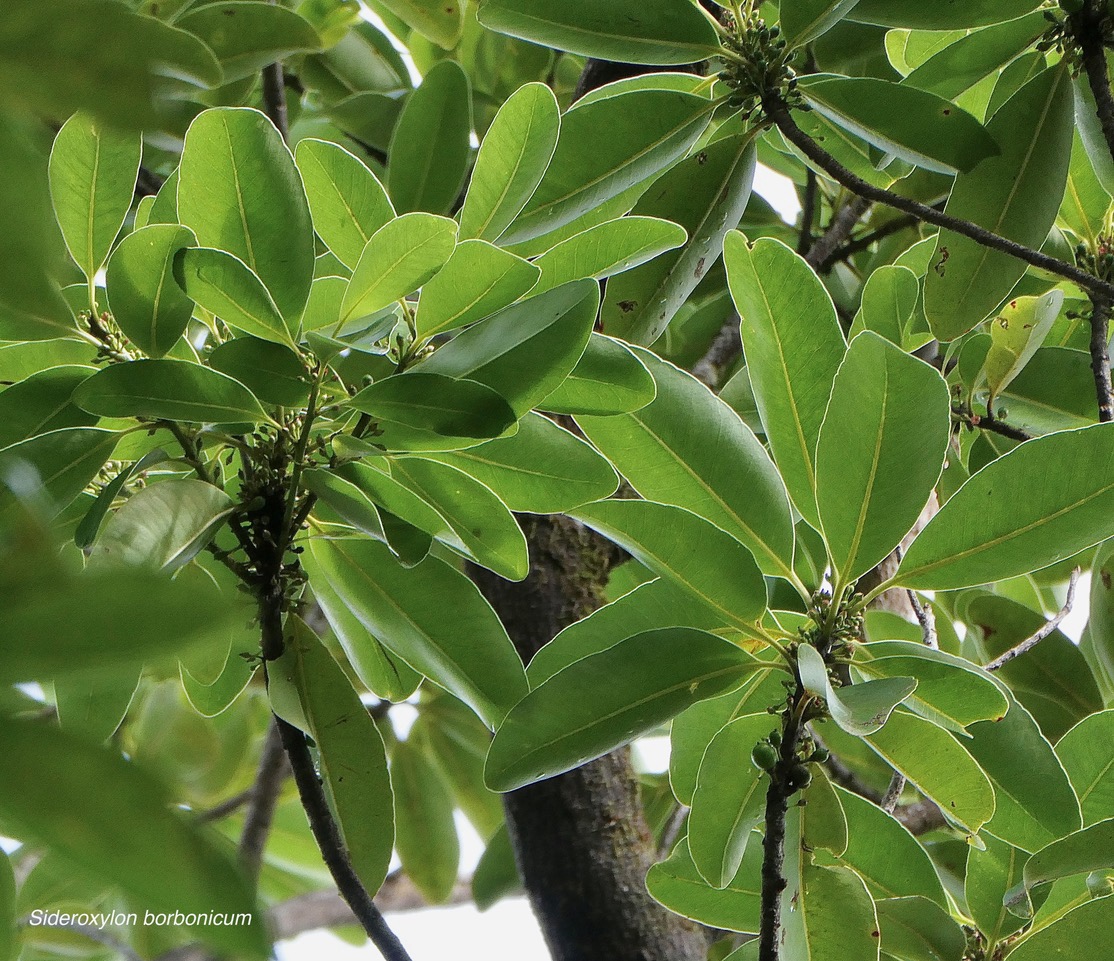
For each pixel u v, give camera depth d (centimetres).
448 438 198
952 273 217
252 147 196
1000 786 202
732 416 204
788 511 204
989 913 210
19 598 82
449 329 199
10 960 108
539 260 200
